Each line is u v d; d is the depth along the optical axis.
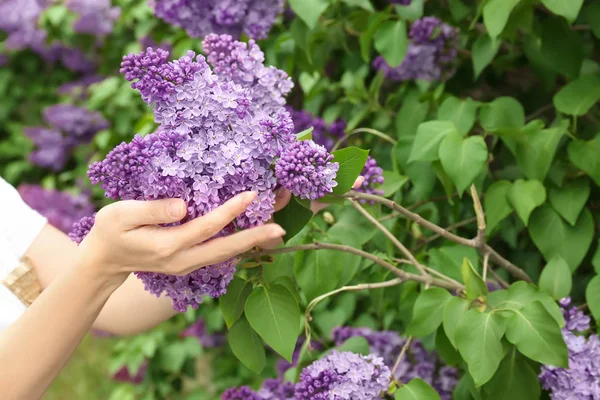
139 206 1.12
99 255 1.15
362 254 1.38
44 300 1.17
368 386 1.38
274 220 1.28
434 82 1.89
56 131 3.22
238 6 1.66
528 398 1.39
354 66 2.02
